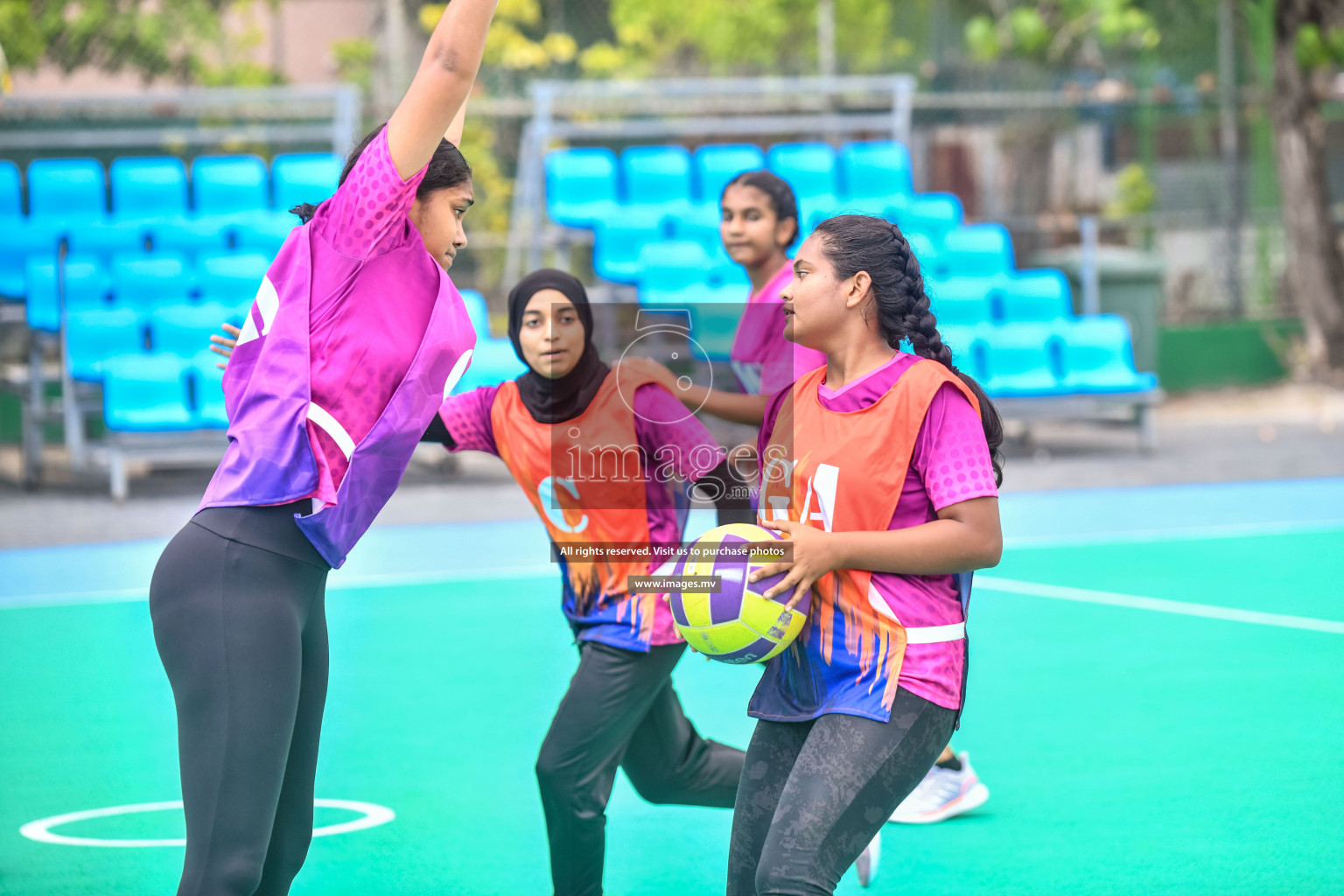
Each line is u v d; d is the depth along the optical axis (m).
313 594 5.01
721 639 4.84
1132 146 28.02
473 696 10.13
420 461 21.03
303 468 4.80
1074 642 11.39
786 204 7.56
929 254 20.59
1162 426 24.66
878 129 25.02
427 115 4.67
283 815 5.23
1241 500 18.28
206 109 24.53
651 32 29.34
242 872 4.65
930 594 4.80
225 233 21.41
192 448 18.17
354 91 21.72
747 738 8.98
